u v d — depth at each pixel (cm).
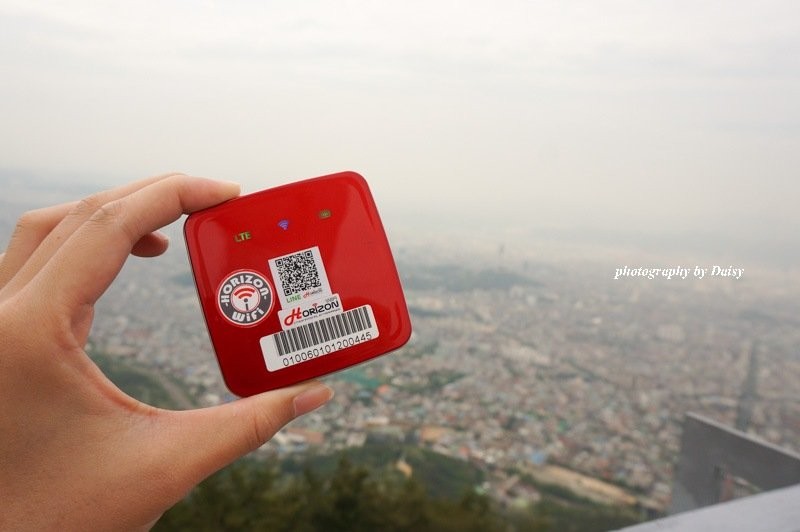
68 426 14
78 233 15
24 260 19
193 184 20
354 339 21
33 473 14
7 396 14
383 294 22
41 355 14
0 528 14
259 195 21
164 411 16
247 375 21
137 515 15
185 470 15
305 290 21
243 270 21
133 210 16
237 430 16
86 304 15
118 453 15
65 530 14
